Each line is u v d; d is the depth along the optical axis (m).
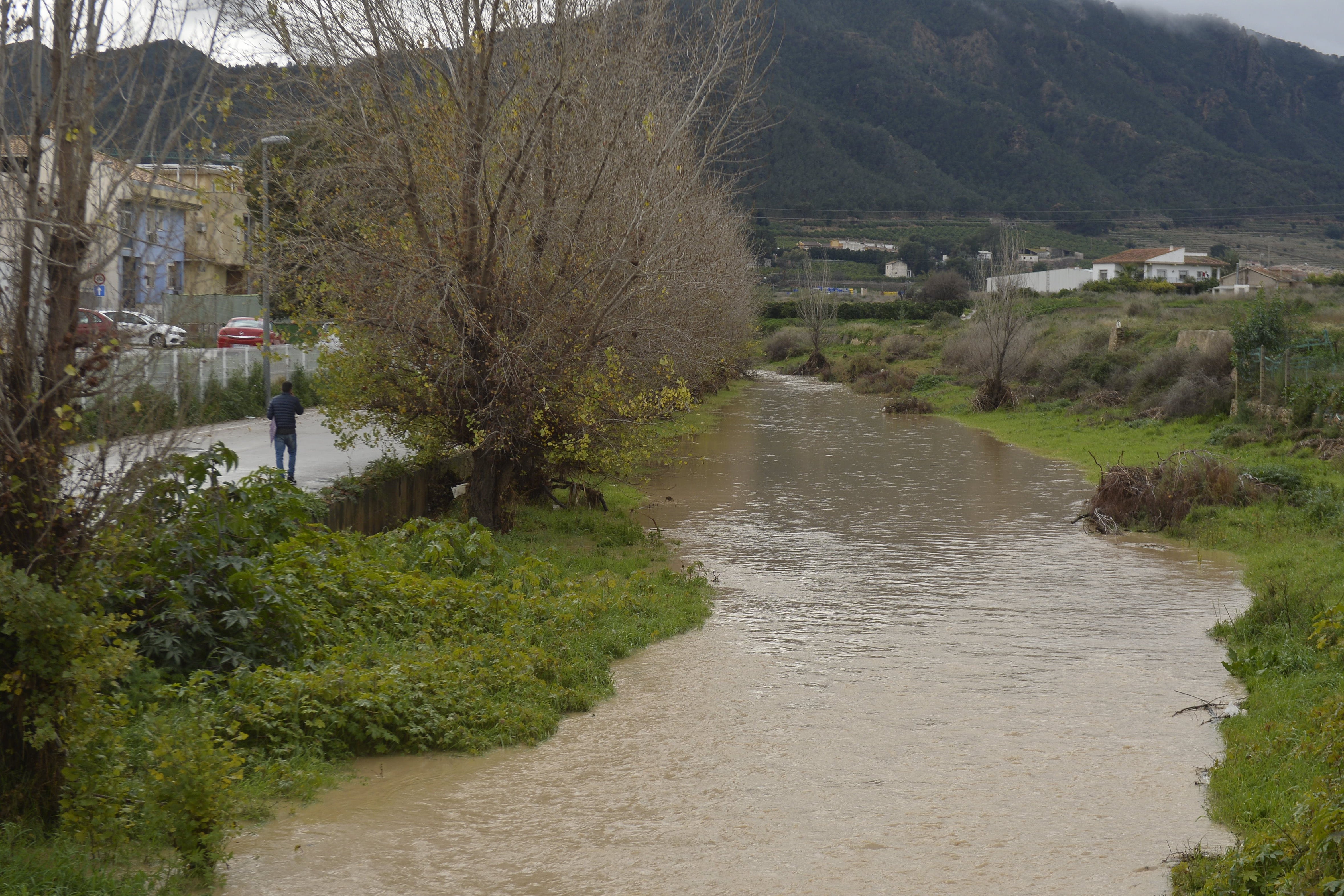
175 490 6.86
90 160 5.45
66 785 5.43
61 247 5.41
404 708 7.62
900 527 17.97
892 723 8.21
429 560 11.85
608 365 15.74
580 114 15.05
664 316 18.28
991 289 50.50
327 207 14.28
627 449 16.70
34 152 5.33
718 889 5.46
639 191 15.62
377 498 14.34
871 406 46.44
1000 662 10.00
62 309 5.42
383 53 13.98
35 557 5.34
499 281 14.67
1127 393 37.09
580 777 7.05
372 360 15.12
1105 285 85.81
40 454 5.33
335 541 10.72
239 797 6.23
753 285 56.03
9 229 5.32
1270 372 28.44
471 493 15.75
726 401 48.31
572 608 10.84
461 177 14.12
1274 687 8.73
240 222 8.21
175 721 6.53
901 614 11.95
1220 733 7.96
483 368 14.73
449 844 5.96
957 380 51.91
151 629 7.75
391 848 5.90
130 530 5.78
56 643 5.21
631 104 15.56
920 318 87.75
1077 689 9.16
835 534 17.30
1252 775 6.80
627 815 6.41
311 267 14.12
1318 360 26.80
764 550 15.84
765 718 8.32
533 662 9.02
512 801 6.62
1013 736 7.92
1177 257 115.81
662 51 16.66
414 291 14.27
